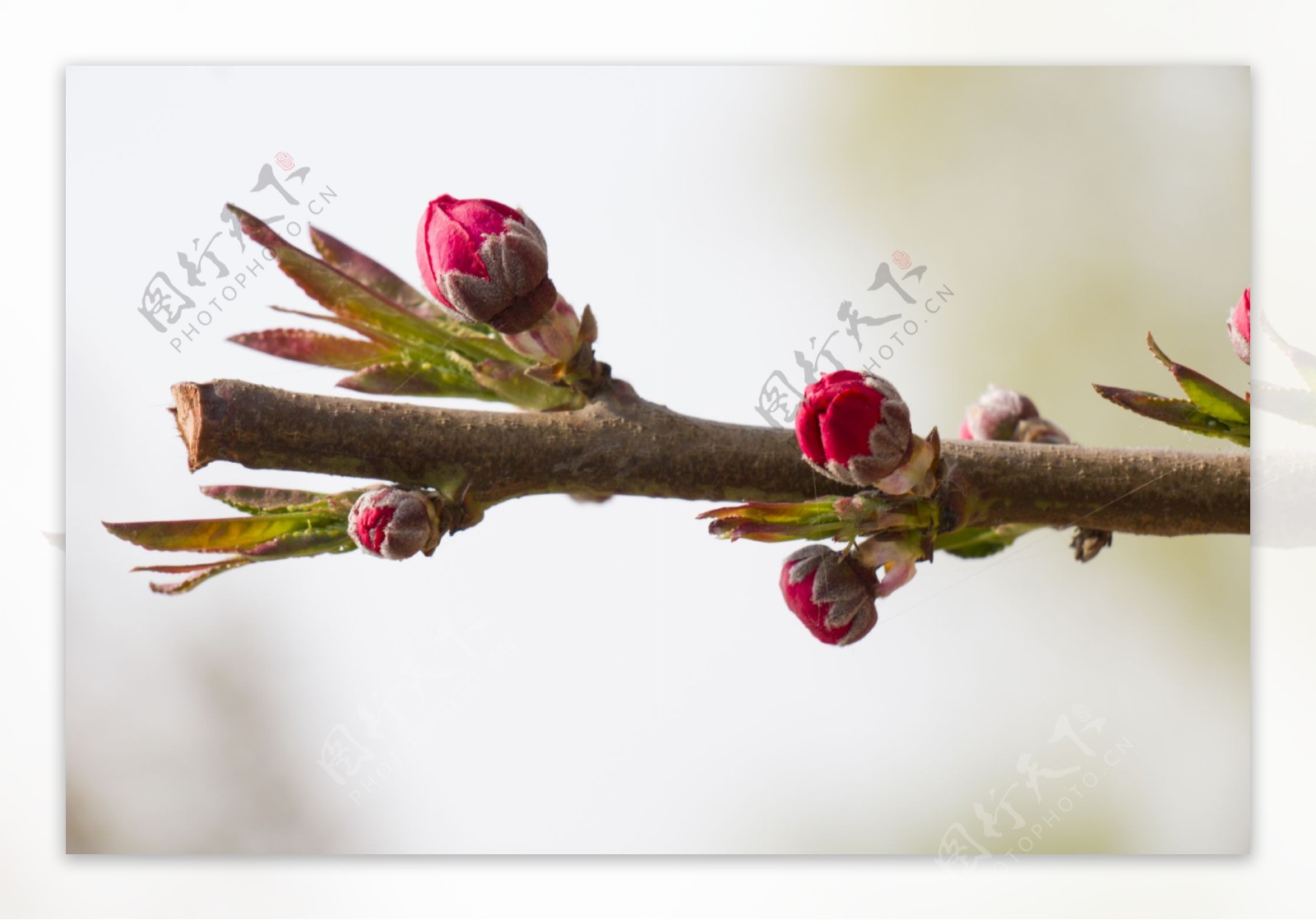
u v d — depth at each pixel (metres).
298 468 0.48
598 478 0.48
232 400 0.48
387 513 0.47
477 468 0.48
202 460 0.48
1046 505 0.49
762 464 0.48
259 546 0.48
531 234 0.48
